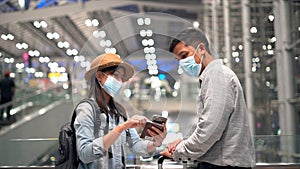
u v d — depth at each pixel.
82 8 7.42
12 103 6.48
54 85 8.13
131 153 1.78
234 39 6.87
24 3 7.17
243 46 6.24
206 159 1.70
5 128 6.25
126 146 1.72
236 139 1.64
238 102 1.67
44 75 8.20
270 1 5.35
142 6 7.06
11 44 7.11
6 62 6.77
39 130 6.40
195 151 1.65
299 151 2.71
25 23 7.38
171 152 1.68
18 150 2.74
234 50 6.47
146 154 1.68
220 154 1.67
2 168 2.68
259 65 5.82
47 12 7.36
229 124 1.66
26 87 7.82
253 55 5.93
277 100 5.46
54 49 8.51
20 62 7.51
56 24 8.22
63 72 8.20
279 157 2.70
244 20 6.23
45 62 8.24
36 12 7.27
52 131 6.43
